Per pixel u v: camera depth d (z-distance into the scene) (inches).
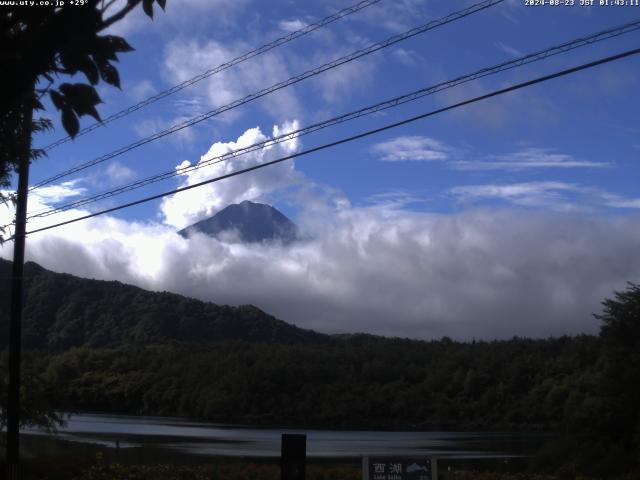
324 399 5521.7
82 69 165.3
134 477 1101.1
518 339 5762.8
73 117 167.2
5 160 207.2
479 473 1306.6
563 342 5438.0
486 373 5403.5
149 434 3134.8
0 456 1027.9
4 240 593.0
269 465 1428.4
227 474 1194.6
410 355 6023.6
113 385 5428.2
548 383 4874.5
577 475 1485.0
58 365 5295.3
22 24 172.6
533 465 1694.1
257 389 5433.1
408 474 492.1
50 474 1086.4
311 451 2506.2
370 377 5708.7
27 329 6968.5
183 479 1134.4
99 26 163.6
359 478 1191.6
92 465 1162.0
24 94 170.6
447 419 5172.2
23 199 778.8
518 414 4906.5
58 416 1390.3
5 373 1136.2
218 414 5221.5
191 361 5792.3
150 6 169.5
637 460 1488.7
